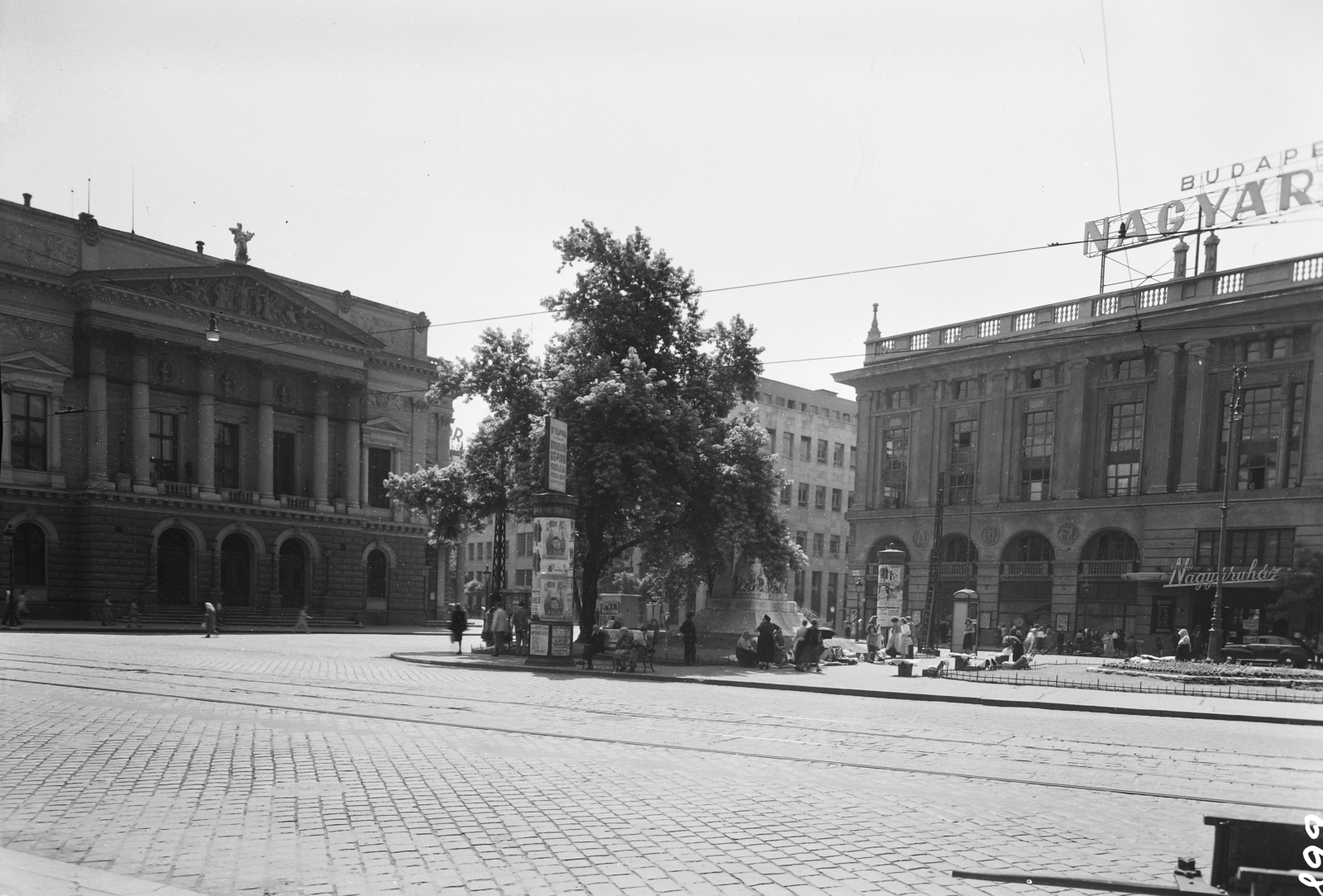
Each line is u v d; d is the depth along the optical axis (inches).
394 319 2664.9
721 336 1379.2
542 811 320.8
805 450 3299.7
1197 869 247.3
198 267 2127.2
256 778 365.4
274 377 2324.1
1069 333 1962.4
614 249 1298.0
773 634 1095.0
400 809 318.0
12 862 242.8
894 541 2372.0
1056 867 271.3
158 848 268.5
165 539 2113.7
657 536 1347.2
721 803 343.3
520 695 711.7
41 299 1936.5
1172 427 1797.5
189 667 860.6
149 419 2080.5
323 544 2383.1
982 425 2194.9
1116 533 1940.2
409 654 1179.3
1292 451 1611.7
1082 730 617.3
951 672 1074.1
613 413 1178.0
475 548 4261.8
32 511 1897.1
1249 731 646.5
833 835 301.3
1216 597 1636.3
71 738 448.8
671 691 802.2
